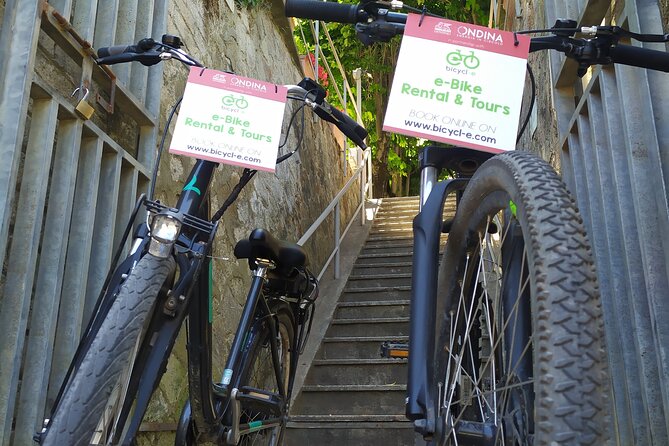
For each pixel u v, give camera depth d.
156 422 2.62
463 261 1.55
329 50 10.02
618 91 2.04
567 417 0.89
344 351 4.61
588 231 2.46
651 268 1.78
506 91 1.57
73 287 2.17
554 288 0.97
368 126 10.88
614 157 2.10
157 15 2.94
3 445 1.71
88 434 1.21
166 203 2.96
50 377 2.09
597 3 2.31
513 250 1.32
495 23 6.02
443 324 1.54
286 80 5.59
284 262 2.37
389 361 4.21
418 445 1.59
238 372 2.11
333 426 3.55
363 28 1.63
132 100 2.55
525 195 1.11
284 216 5.07
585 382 0.90
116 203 2.42
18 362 1.80
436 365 1.49
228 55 4.11
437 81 1.57
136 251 1.53
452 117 1.55
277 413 2.23
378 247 6.91
